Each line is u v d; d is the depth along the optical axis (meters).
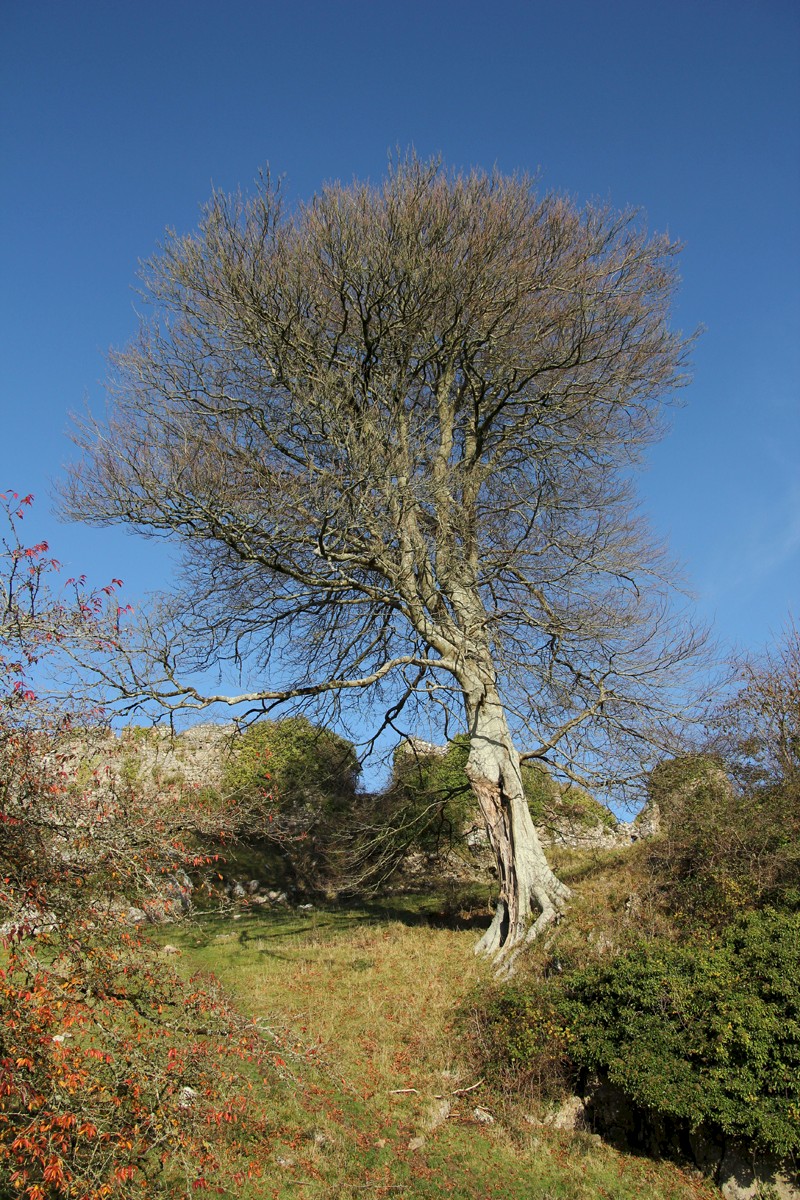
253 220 14.79
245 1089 8.32
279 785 19.81
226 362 14.93
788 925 9.48
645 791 14.45
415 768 21.41
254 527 13.35
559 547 15.77
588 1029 9.45
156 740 13.06
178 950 14.55
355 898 19.56
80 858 6.01
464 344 15.28
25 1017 5.48
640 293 15.38
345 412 14.50
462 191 15.30
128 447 13.26
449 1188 8.01
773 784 13.88
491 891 19.64
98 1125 5.56
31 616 6.07
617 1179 8.41
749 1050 8.23
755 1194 7.96
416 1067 10.41
